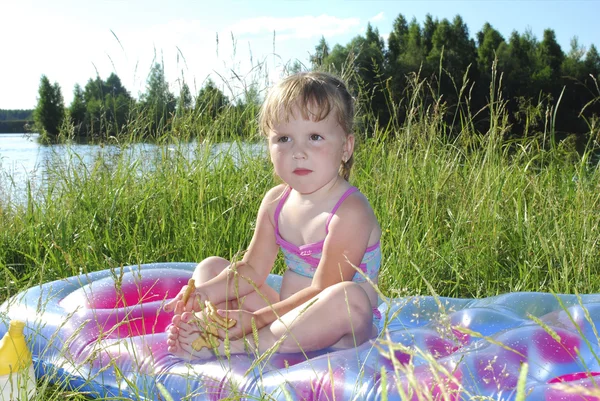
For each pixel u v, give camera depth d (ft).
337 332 6.02
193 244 11.24
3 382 5.49
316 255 6.98
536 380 4.91
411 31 96.22
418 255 10.47
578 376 5.08
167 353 6.15
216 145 14.10
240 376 5.42
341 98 7.02
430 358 3.12
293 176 6.92
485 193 11.58
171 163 13.61
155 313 7.09
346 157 7.39
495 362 5.00
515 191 12.09
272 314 6.34
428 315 7.07
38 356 6.60
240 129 14.48
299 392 5.05
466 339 6.31
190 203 12.46
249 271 7.50
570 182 12.82
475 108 77.92
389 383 4.84
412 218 11.27
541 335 5.57
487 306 7.02
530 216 11.17
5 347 5.60
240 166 13.82
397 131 13.84
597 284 9.52
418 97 14.15
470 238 10.77
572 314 6.30
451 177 12.42
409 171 12.40
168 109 14.99
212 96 14.65
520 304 7.00
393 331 6.31
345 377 5.06
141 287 7.88
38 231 11.80
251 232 11.64
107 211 12.32
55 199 13.14
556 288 8.57
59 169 13.78
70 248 11.18
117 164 13.85
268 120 7.09
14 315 7.33
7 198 13.84
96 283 7.90
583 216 10.66
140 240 11.78
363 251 6.81
